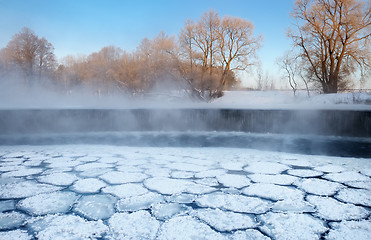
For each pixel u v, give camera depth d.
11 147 6.11
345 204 2.62
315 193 2.94
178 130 10.98
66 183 3.34
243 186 3.21
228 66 26.38
